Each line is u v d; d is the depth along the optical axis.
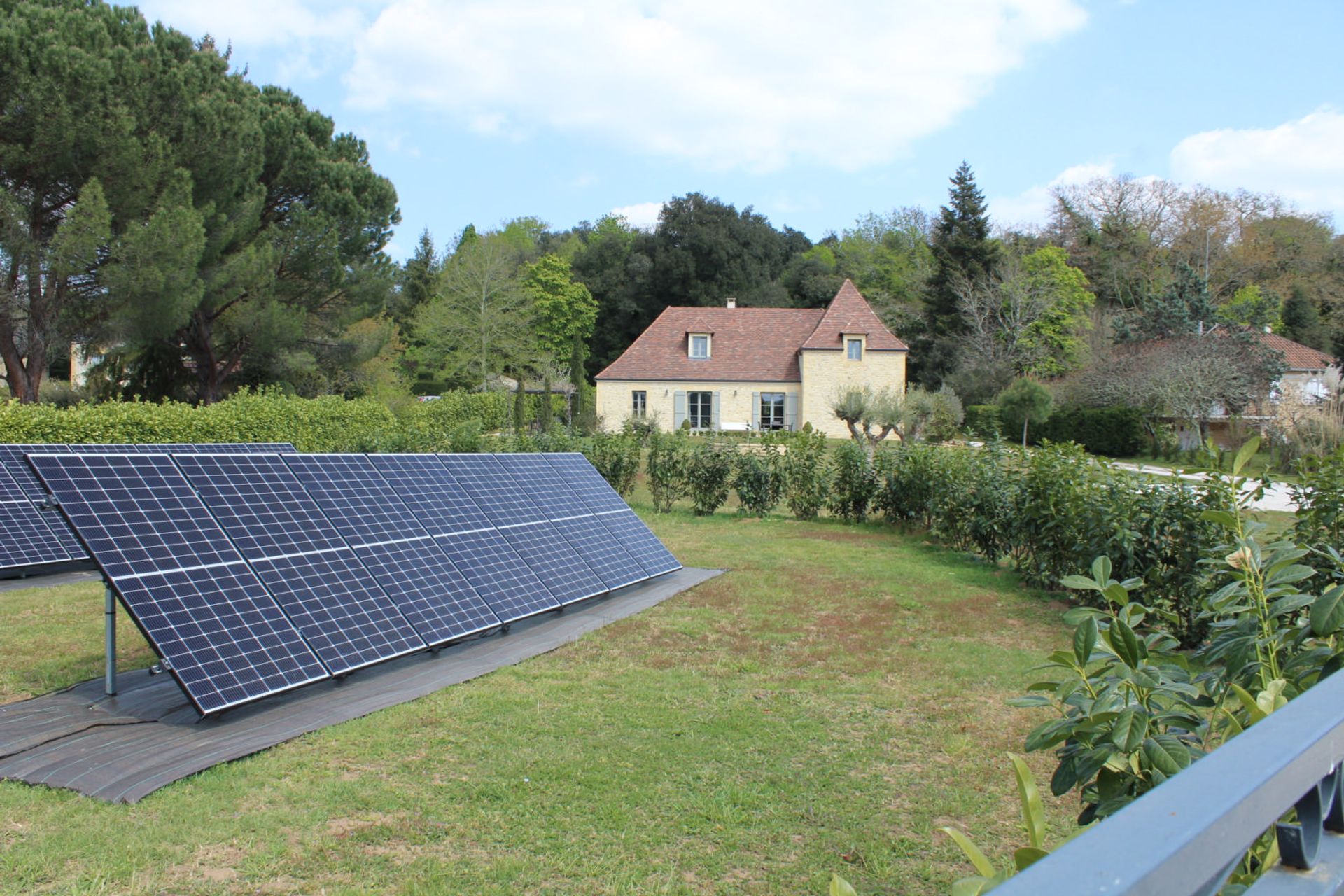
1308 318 47.00
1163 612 2.82
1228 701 2.65
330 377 32.19
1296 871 1.24
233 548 6.02
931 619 8.52
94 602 8.93
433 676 6.55
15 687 6.26
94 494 5.48
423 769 4.95
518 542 8.59
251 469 6.79
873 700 6.19
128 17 24.19
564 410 41.53
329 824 4.30
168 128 23.03
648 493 18.91
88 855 3.94
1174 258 51.47
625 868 3.95
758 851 4.14
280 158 28.52
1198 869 0.91
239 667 5.34
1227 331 36.47
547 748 5.27
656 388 39.72
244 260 24.70
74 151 20.72
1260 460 23.11
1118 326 40.00
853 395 26.17
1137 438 31.70
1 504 10.06
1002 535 10.95
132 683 6.23
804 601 9.20
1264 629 2.49
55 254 20.11
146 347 26.59
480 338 49.44
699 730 5.58
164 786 4.61
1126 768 2.26
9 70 19.31
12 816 4.27
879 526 15.01
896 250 66.06
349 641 6.05
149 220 21.73
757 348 40.81
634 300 60.88
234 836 4.15
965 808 4.60
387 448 16.31
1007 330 44.22
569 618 8.35
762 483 15.99
